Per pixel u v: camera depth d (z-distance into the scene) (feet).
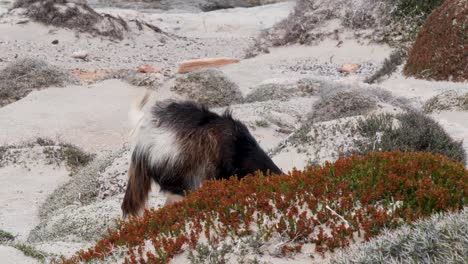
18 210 62.18
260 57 131.54
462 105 72.69
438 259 24.23
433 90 85.87
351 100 70.69
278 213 29.66
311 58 126.00
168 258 28.14
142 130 36.63
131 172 37.27
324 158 53.98
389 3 128.16
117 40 152.97
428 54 92.89
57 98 92.79
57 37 147.33
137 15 165.68
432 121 59.00
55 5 152.56
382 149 53.26
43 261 37.11
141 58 141.79
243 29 177.78
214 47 156.87
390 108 69.36
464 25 90.53
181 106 36.63
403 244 25.22
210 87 94.84
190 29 177.37
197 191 32.91
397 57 105.19
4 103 97.71
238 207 29.94
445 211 28.50
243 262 27.09
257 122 72.18
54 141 78.74
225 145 35.83
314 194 30.25
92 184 62.64
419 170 32.04
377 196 29.66
